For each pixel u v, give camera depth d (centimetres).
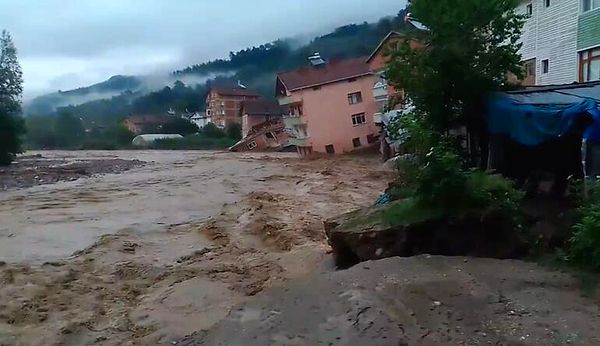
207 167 4734
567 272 929
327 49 16238
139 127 11619
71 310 1127
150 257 1570
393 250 1142
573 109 1200
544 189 1313
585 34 2042
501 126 1363
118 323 1041
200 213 2342
